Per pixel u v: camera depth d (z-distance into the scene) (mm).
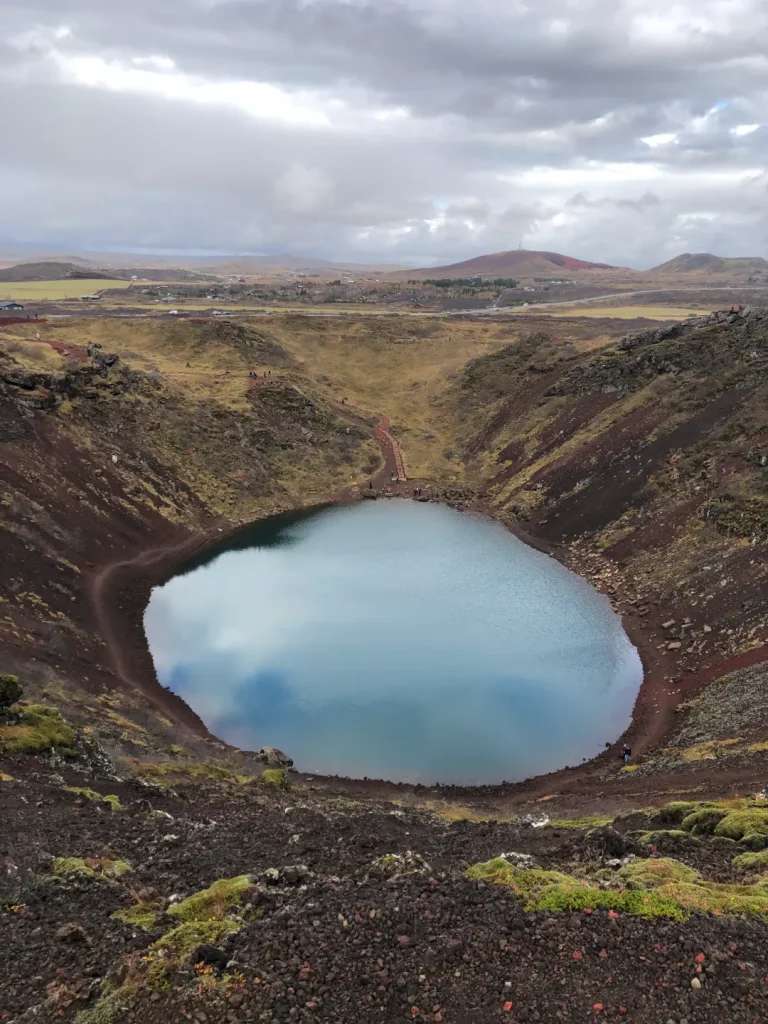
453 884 13852
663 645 50375
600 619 56312
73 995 10750
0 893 14484
